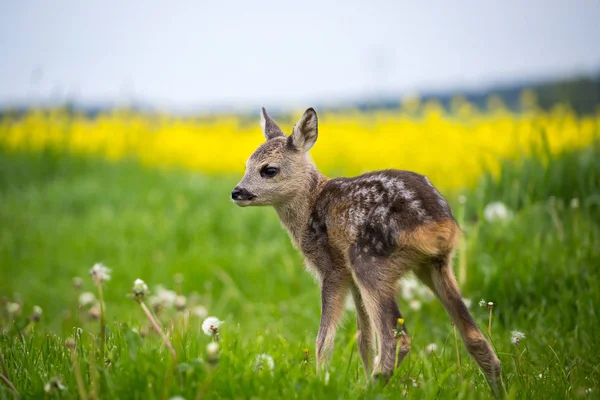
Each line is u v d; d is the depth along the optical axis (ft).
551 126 63.98
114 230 57.36
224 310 42.70
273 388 20.88
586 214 39.45
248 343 28.48
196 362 20.76
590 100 70.49
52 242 56.49
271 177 29.63
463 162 62.23
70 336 29.73
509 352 27.53
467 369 25.40
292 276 44.32
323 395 20.18
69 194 68.54
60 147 84.23
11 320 32.83
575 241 35.42
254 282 45.70
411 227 24.47
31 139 90.02
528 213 40.65
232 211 57.36
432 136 72.28
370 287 25.13
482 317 33.04
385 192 25.58
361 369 27.14
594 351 27.22
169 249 52.85
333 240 27.30
